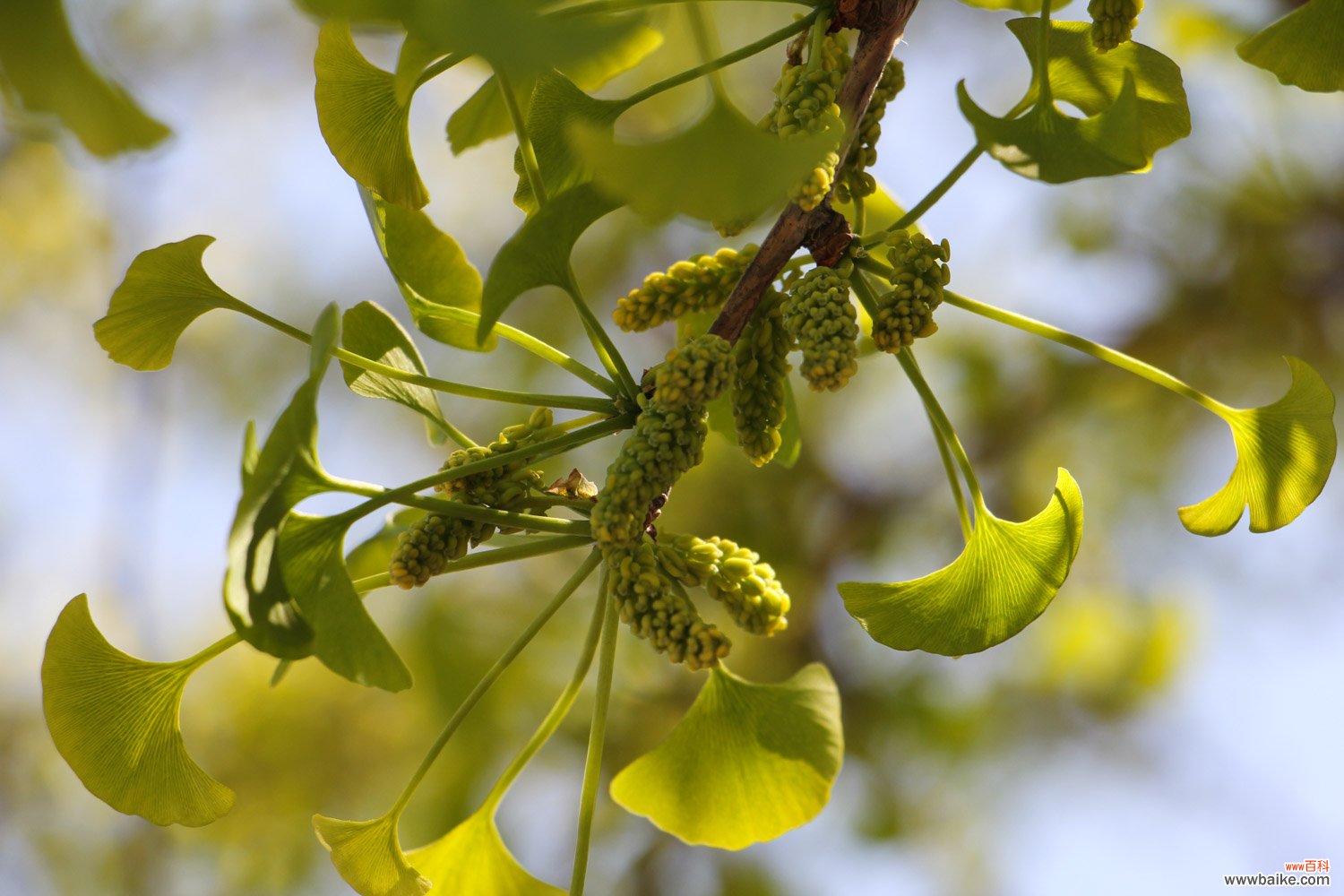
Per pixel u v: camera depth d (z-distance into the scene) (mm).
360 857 781
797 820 798
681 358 767
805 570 1293
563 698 791
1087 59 800
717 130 716
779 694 799
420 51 761
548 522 771
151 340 796
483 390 779
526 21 706
